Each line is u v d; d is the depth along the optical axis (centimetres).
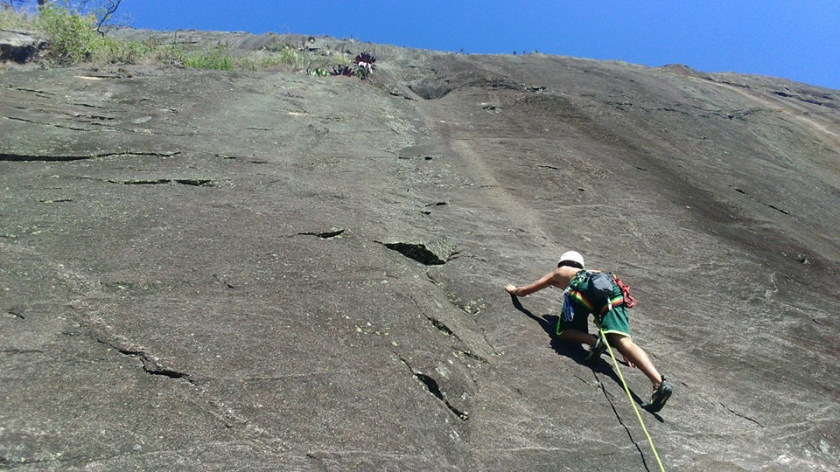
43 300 328
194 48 1788
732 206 873
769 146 1350
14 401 253
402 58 1858
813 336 557
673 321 522
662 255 658
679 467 341
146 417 261
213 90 941
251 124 815
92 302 335
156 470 237
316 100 1016
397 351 354
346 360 332
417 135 970
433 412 321
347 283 415
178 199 506
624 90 1491
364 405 303
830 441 412
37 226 412
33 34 1156
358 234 503
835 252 816
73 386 269
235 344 321
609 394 392
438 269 507
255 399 286
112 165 575
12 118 663
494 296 486
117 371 284
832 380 493
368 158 780
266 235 459
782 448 391
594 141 1057
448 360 367
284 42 2048
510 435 329
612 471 323
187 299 357
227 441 260
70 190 490
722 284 619
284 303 373
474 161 850
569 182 819
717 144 1237
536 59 1834
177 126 742
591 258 616
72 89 825
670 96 1535
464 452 305
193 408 272
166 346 306
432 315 412
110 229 425
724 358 485
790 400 448
